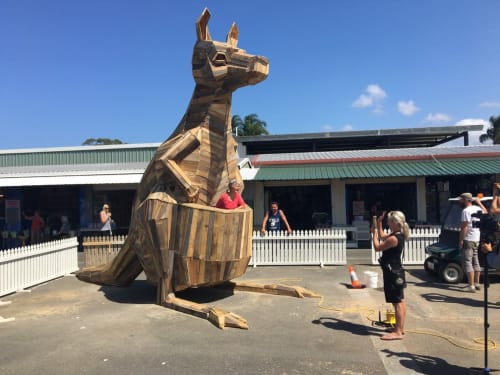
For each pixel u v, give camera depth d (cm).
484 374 387
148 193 685
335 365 415
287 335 508
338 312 607
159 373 405
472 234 725
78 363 432
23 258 827
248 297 705
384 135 2358
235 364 422
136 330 537
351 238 1684
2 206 1816
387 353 445
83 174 1510
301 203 1780
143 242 670
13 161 1934
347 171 1633
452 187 1750
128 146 1836
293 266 1062
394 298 490
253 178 1623
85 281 888
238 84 630
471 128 2278
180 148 627
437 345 467
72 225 1773
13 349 477
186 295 717
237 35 665
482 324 541
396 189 1738
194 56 646
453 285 791
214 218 606
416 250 1046
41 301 722
